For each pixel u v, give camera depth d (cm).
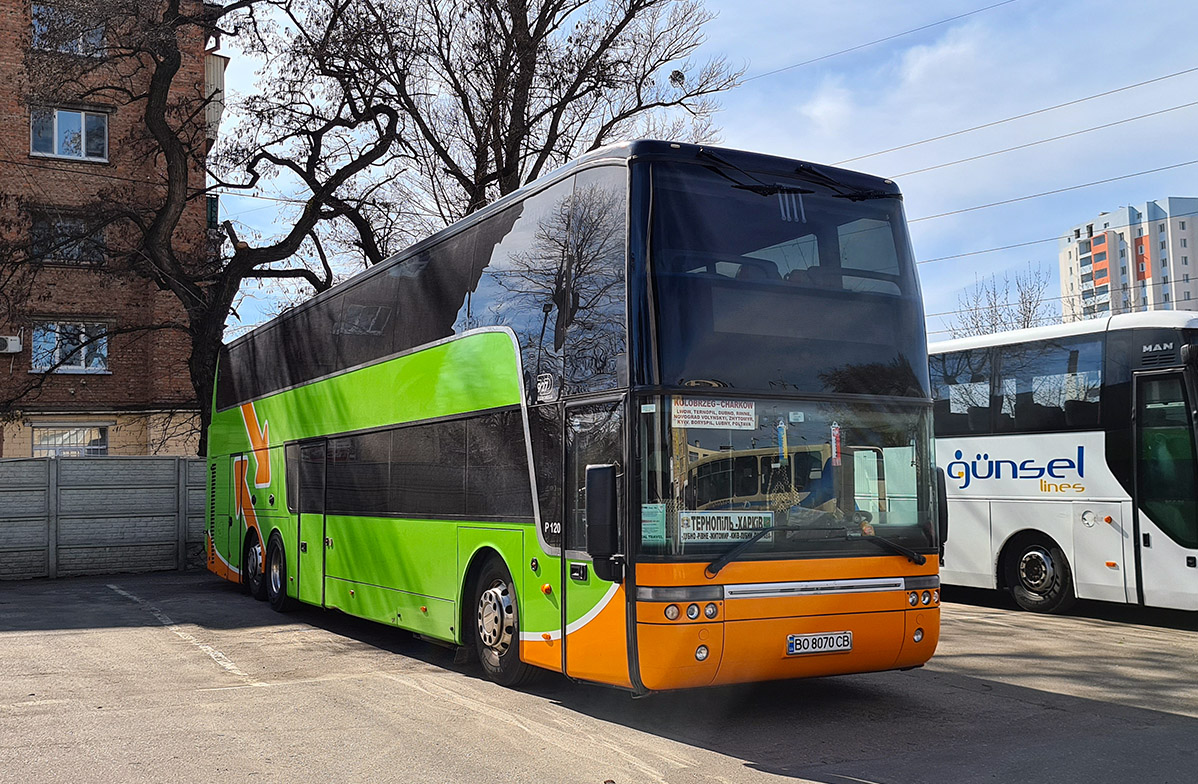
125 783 601
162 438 3203
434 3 2650
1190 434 1198
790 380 738
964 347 1481
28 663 1034
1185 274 11969
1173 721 759
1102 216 12950
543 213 849
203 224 3216
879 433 768
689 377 702
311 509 1355
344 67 2573
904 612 756
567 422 783
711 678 689
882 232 809
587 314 764
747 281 740
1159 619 1326
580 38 2653
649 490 688
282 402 1497
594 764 640
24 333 3052
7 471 1992
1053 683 903
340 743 694
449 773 620
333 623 1358
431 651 1120
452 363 986
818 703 823
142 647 1145
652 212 723
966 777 611
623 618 700
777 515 717
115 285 3189
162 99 2502
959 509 1464
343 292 1291
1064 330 1352
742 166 764
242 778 611
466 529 938
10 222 2611
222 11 2486
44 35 2395
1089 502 1299
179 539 2153
